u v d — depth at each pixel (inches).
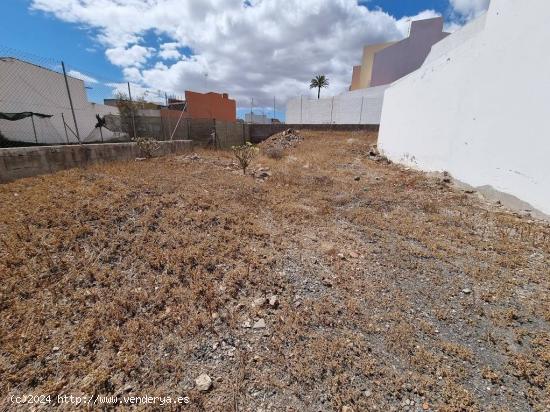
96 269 108.7
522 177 179.3
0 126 386.6
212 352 78.2
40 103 440.8
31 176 224.5
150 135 520.4
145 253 120.1
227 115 1106.1
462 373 72.7
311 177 288.5
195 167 299.4
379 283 111.6
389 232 161.5
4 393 65.5
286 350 79.1
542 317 93.5
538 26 164.2
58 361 73.6
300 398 65.7
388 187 254.5
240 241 137.9
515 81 182.1
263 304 96.8
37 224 134.5
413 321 91.9
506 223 166.1
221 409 62.7
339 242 146.5
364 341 82.7
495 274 117.8
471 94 226.1
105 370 71.2
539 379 70.2
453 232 158.1
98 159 287.3
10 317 85.7
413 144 327.0
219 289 103.4
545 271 119.4
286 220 171.6
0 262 107.0
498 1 195.5
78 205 155.1
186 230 142.6
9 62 393.1
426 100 297.6
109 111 653.9
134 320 87.4
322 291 105.9
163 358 75.7
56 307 90.7
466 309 98.0
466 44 231.6
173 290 100.3
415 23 991.0
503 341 83.3
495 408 63.9
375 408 63.4
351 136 665.0
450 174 255.4
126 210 156.3
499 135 197.3
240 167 325.1
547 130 161.5
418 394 67.1
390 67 1073.5
